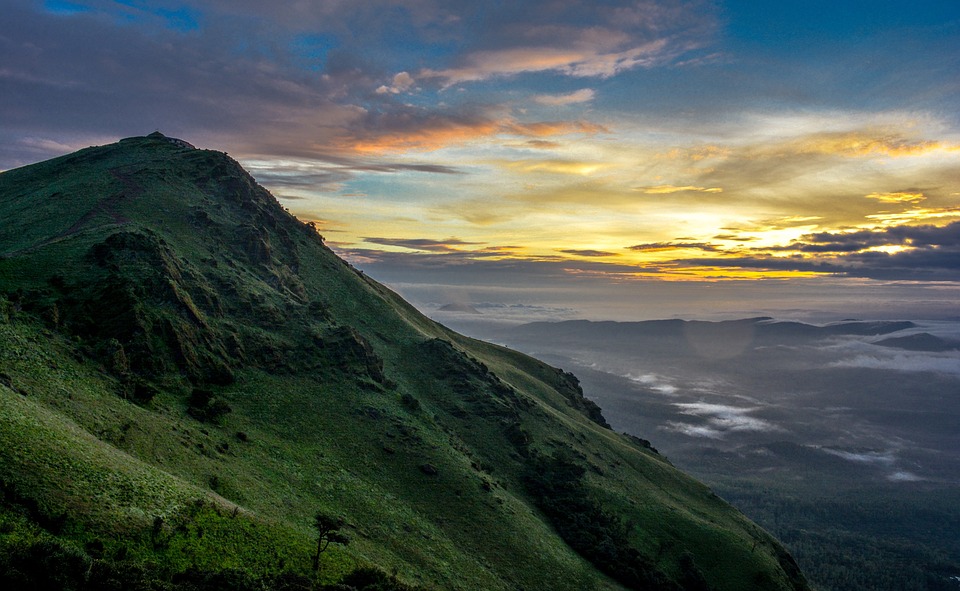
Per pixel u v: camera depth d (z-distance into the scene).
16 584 36.66
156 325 105.62
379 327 193.75
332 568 62.31
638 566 122.75
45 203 166.00
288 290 171.00
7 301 91.62
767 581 136.62
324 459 102.31
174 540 50.78
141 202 170.50
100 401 76.44
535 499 137.25
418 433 125.56
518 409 178.75
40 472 48.06
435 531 98.12
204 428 90.31
